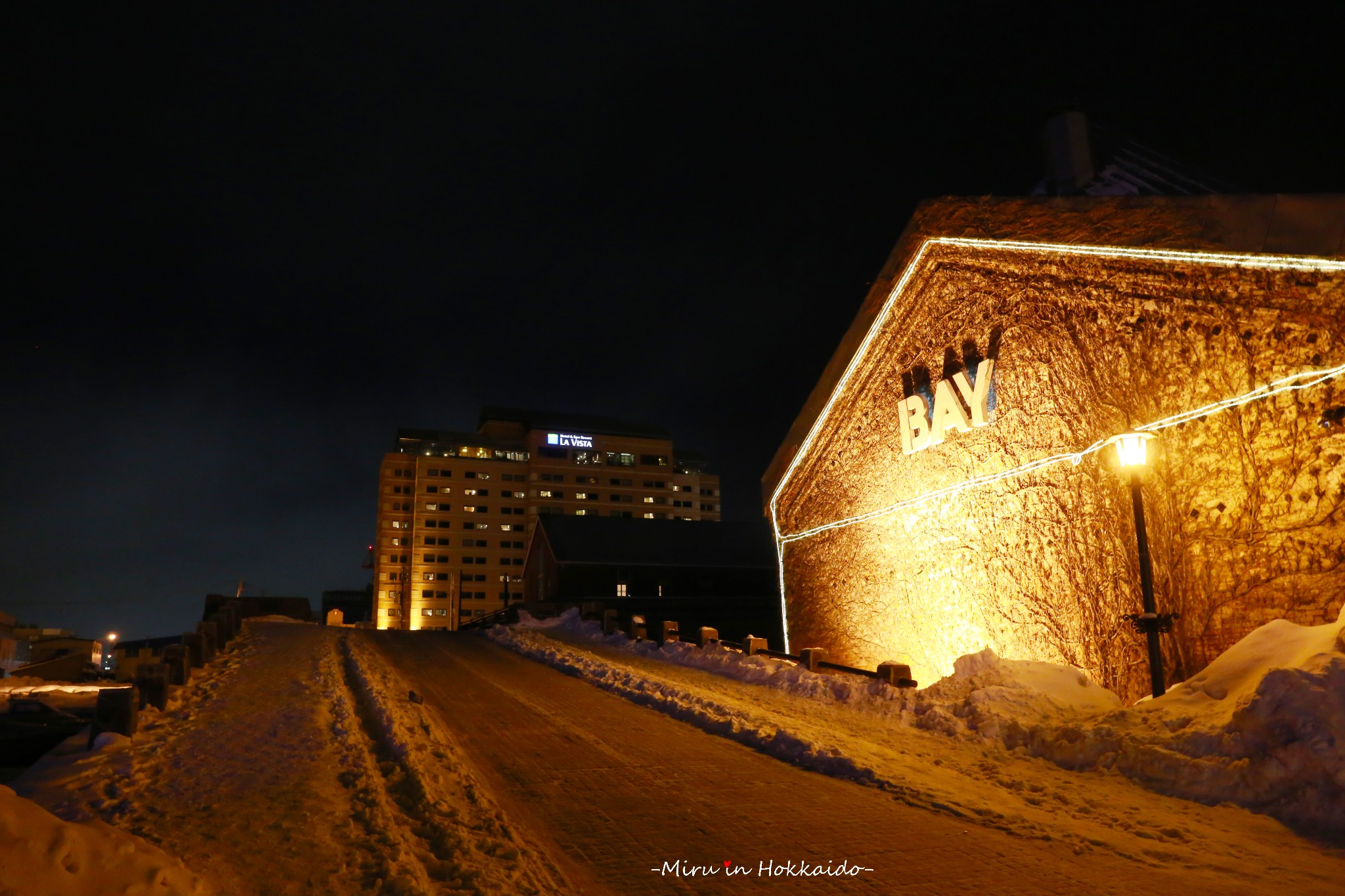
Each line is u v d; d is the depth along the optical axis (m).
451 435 139.62
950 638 16.78
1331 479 10.09
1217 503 11.43
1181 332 12.11
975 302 16.47
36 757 14.68
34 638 115.06
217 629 17.48
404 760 8.41
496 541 134.38
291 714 10.94
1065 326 14.23
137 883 3.76
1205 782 7.80
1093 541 13.48
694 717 11.77
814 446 22.20
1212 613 11.37
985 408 15.95
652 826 6.86
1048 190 15.98
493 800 7.43
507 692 14.57
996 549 15.62
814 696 13.88
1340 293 10.10
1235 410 11.27
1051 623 14.28
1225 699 8.84
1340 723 7.26
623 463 143.38
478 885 5.32
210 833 6.17
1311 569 10.23
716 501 147.12
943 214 17.06
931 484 17.61
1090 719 9.84
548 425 142.12
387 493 133.38
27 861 3.38
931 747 10.10
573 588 53.56
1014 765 9.22
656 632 34.38
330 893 5.13
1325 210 10.24
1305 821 6.91
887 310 19.14
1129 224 12.83
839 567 20.80
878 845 6.42
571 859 6.04
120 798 7.04
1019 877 5.78
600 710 12.73
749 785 8.20
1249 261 11.08
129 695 9.49
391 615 129.00
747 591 56.41
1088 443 13.66
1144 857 6.23
